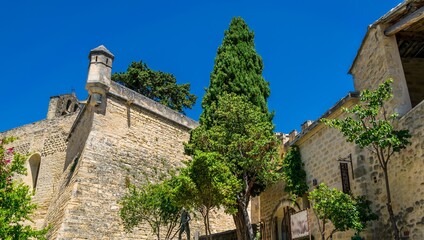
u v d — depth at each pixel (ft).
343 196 34.53
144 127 73.72
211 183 40.06
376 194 37.29
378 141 29.58
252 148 50.49
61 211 58.70
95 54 69.77
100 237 57.00
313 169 49.47
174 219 55.93
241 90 62.08
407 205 32.50
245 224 49.75
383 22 38.88
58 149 100.48
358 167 39.63
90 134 64.28
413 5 35.32
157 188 54.85
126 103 71.82
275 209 58.90
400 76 37.11
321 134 48.42
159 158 74.02
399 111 35.40
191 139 58.34
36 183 99.60
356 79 44.83
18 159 37.99
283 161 55.06
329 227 43.68
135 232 61.36
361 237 36.78
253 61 66.80
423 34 40.78
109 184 62.90
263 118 58.39
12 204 34.12
